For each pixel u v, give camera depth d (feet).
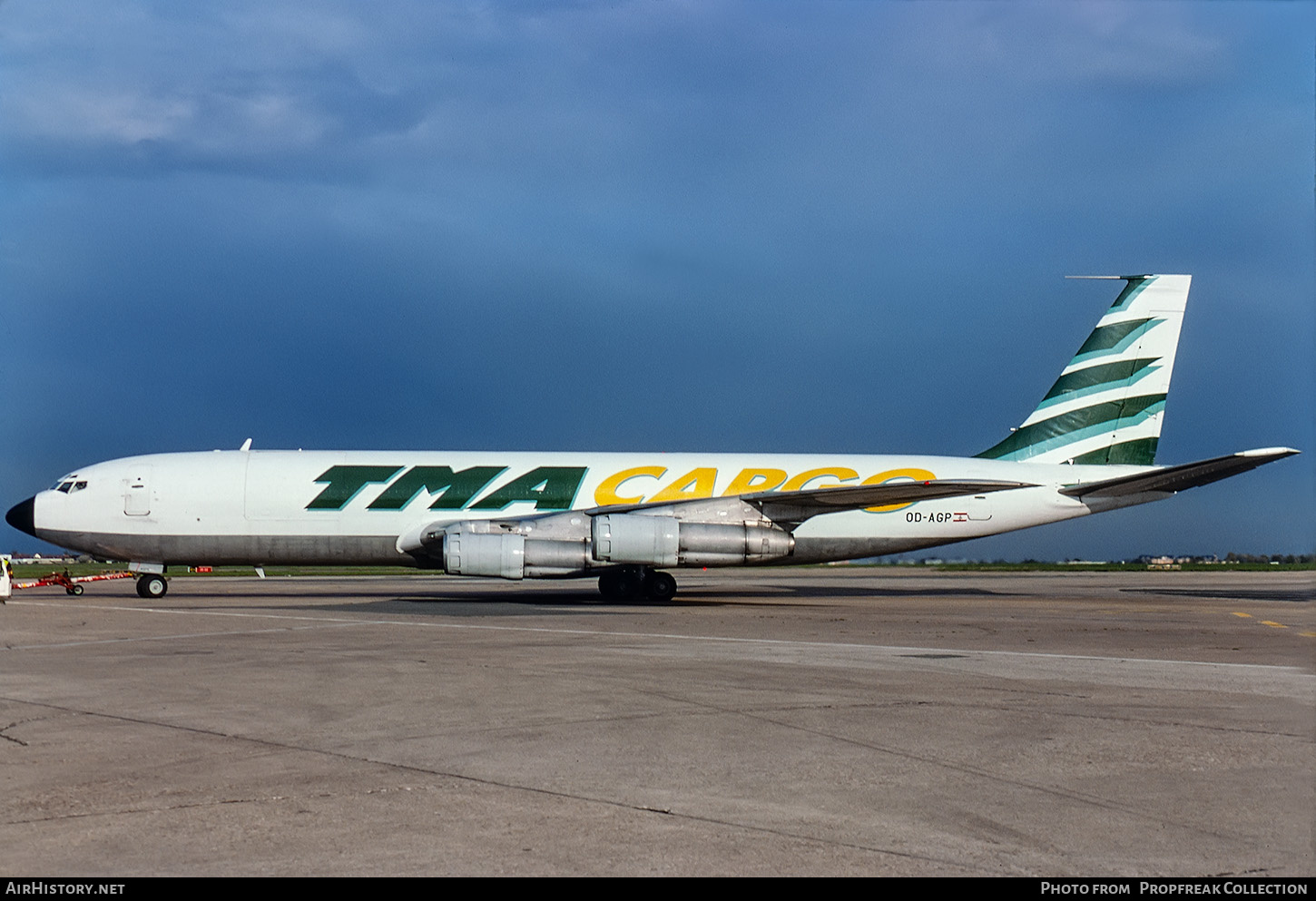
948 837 25.75
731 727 38.93
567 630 76.48
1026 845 25.17
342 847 24.56
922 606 110.22
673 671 53.93
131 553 116.16
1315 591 153.79
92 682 49.06
